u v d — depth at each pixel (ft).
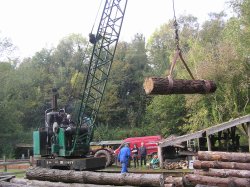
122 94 192.65
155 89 26.45
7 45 162.61
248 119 65.98
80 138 62.80
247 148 76.69
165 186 28.22
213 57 89.76
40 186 31.53
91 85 65.16
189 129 116.57
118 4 63.00
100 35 63.57
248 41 81.82
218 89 86.99
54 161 60.13
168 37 207.31
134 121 183.62
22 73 194.80
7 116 147.02
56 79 204.23
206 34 137.90
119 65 194.80
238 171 30.53
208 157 33.88
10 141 148.56
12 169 77.61
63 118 63.93
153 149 93.86
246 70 85.81
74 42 238.89
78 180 32.55
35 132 63.98
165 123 131.34
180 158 80.12
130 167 78.79
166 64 197.57
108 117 183.21
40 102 192.03
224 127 68.08
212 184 28.04
